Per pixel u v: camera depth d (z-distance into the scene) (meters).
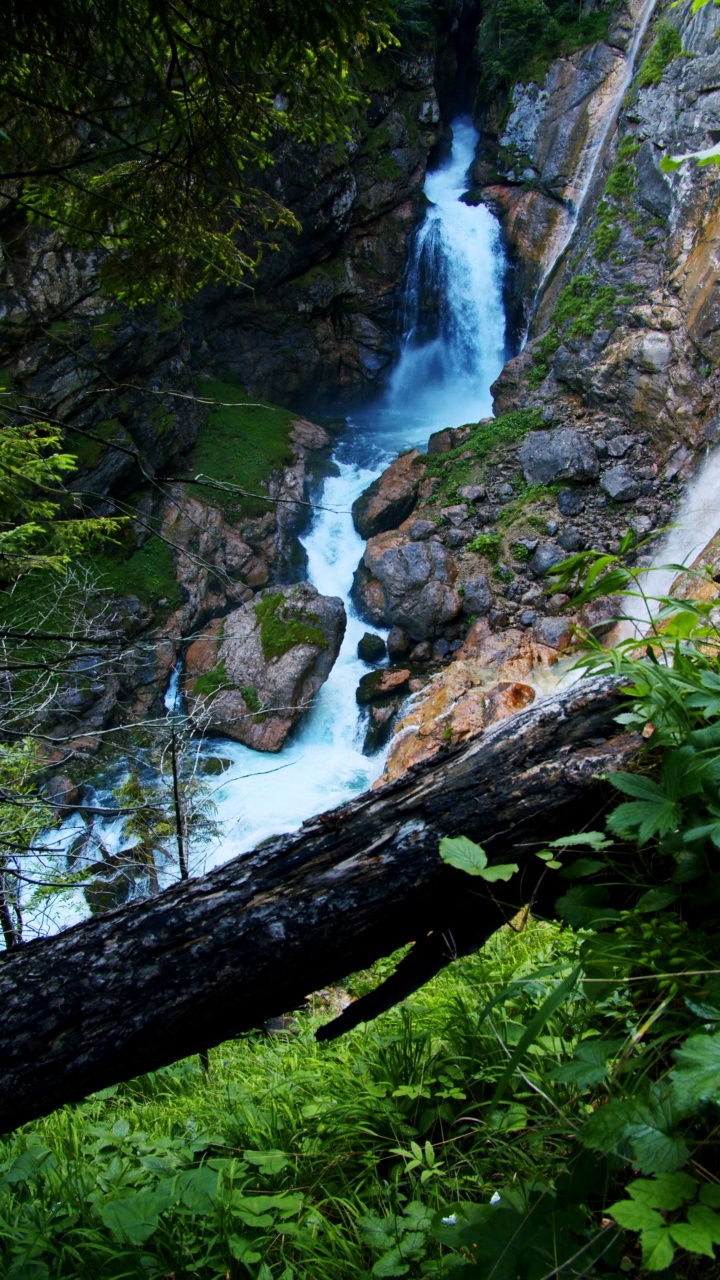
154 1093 3.23
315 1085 2.46
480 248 18.47
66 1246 1.81
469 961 2.85
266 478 14.71
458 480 13.95
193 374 16.25
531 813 1.78
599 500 12.55
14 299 11.80
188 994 1.83
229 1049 3.50
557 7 17.86
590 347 13.45
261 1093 2.54
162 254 3.66
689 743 1.47
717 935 1.40
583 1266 1.27
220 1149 2.23
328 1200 1.91
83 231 3.49
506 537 12.73
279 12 2.86
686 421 12.14
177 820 4.76
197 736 11.45
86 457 12.15
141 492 13.23
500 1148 1.76
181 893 1.94
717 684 1.47
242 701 11.41
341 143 17.03
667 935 1.43
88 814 9.35
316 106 3.38
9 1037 1.82
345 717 11.85
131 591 12.17
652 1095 1.19
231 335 17.44
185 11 3.03
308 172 16.72
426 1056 2.29
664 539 11.70
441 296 18.97
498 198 18.73
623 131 14.52
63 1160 2.32
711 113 12.87
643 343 12.59
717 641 1.70
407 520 13.92
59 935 1.96
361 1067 2.36
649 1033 1.40
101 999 1.84
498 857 1.80
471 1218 1.53
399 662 12.55
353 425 18.33
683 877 1.43
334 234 18.06
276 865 1.91
